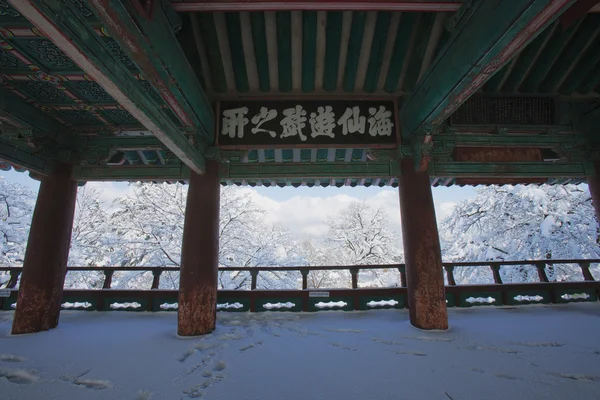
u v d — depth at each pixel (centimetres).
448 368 350
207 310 511
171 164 627
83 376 340
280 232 1755
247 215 1569
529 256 1356
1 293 730
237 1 362
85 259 1490
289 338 482
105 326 570
